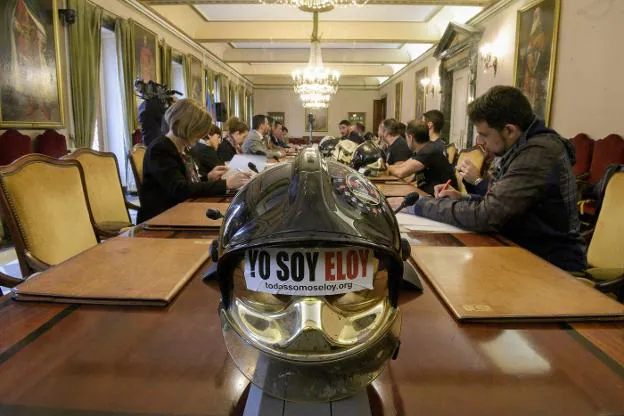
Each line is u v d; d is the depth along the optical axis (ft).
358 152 9.71
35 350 1.96
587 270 4.62
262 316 1.56
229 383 1.72
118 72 18.21
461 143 24.08
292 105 55.01
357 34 27.50
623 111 11.73
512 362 1.88
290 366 1.45
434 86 29.17
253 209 1.60
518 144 4.48
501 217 4.15
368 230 1.53
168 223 4.35
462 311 2.31
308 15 25.98
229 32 27.63
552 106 14.84
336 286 1.49
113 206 7.79
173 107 6.76
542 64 15.24
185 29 26.02
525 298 2.49
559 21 14.33
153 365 1.85
